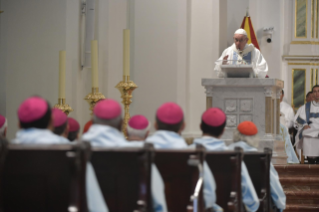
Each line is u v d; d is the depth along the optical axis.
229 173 12.65
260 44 38.66
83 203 8.86
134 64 30.17
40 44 26.56
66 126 13.47
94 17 28.22
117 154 9.84
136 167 9.93
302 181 22.91
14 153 9.45
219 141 13.30
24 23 26.53
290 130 34.00
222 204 12.96
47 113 10.66
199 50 31.44
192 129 31.00
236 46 25.12
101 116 10.91
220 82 22.84
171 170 10.70
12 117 26.25
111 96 29.03
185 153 10.49
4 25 26.44
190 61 31.23
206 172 11.66
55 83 26.34
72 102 27.08
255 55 25.30
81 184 8.83
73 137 15.79
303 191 22.48
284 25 39.94
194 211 10.03
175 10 30.20
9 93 26.34
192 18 31.53
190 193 10.84
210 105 23.09
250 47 24.95
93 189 9.33
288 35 39.91
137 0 30.20
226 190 12.82
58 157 9.41
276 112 24.59
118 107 11.09
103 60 28.83
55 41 26.61
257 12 38.50
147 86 30.06
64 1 26.70
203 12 31.66
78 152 8.76
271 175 16.45
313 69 39.69
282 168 23.16
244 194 13.80
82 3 27.61
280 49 38.69
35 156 9.47
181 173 10.71
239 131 15.41
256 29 38.50
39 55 26.52
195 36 31.47
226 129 23.02
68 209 9.09
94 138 10.70
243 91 22.97
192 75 31.23
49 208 9.76
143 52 30.09
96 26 28.67
